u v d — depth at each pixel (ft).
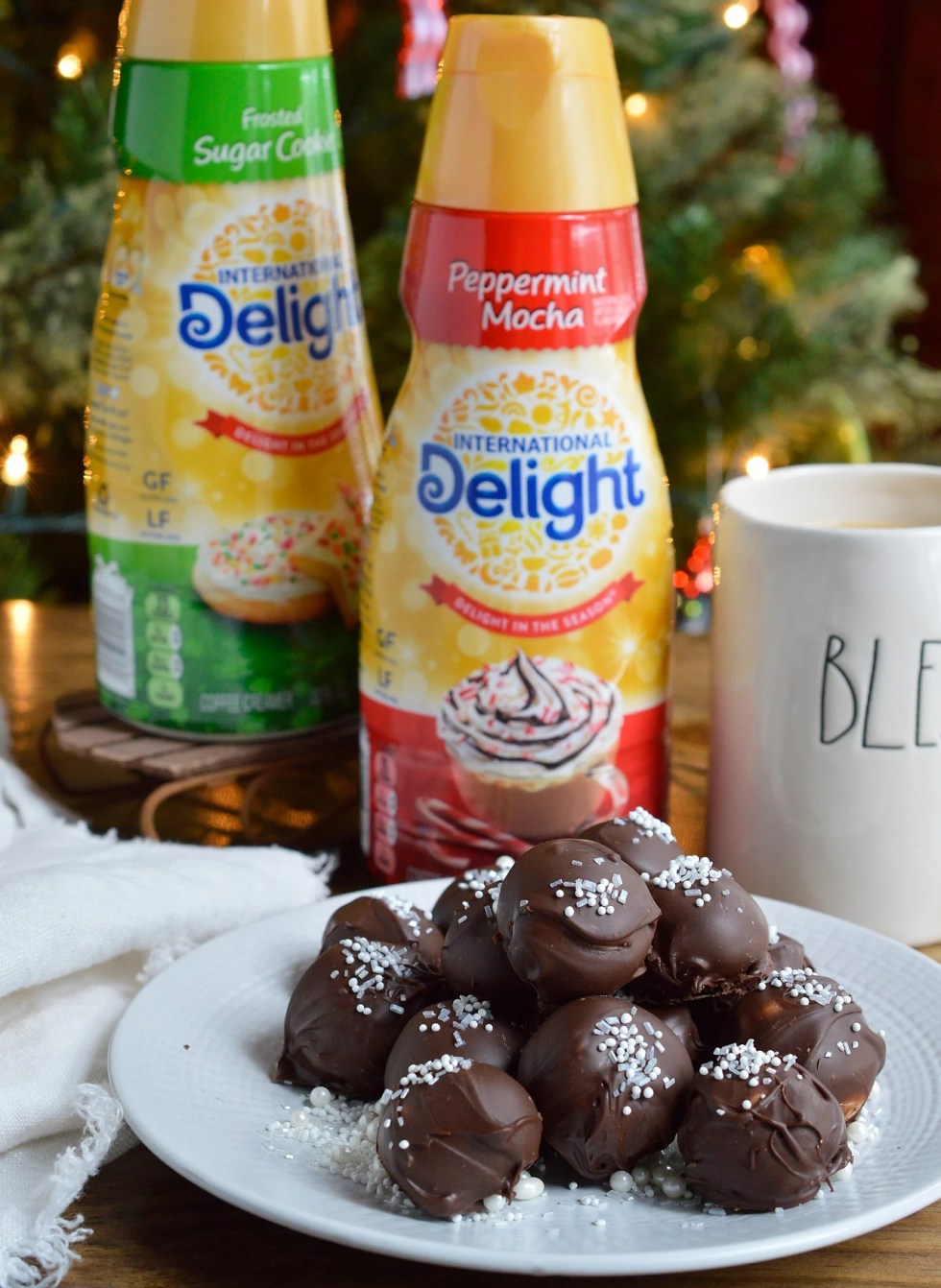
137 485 2.41
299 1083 2.05
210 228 2.35
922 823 2.27
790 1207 1.88
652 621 2.31
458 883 2.15
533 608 2.25
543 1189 1.92
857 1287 1.89
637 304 2.26
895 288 4.66
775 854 2.31
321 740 2.49
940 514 2.40
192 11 2.31
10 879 2.14
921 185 6.62
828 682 2.24
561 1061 1.91
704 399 4.47
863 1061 1.97
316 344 2.41
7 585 4.39
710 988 2.00
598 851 1.99
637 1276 1.90
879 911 2.29
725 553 2.32
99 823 2.56
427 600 2.27
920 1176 1.89
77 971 2.18
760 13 5.32
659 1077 1.91
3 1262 1.87
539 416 2.22
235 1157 1.92
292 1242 1.93
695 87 4.43
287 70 2.34
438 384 2.24
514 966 1.97
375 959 2.06
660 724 2.35
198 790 2.66
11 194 4.34
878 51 6.64
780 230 4.57
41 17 4.40
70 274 4.04
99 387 2.44
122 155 2.38
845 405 4.59
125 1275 1.90
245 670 2.45
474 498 2.23
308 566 2.44
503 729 2.28
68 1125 2.03
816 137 4.65
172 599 2.43
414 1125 1.87
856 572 2.21
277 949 2.20
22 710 2.85
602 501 2.25
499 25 2.15
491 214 2.18
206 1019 2.10
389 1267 1.91
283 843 2.51
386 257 4.15
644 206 4.42
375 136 4.41
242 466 2.40
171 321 2.37
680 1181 1.91
